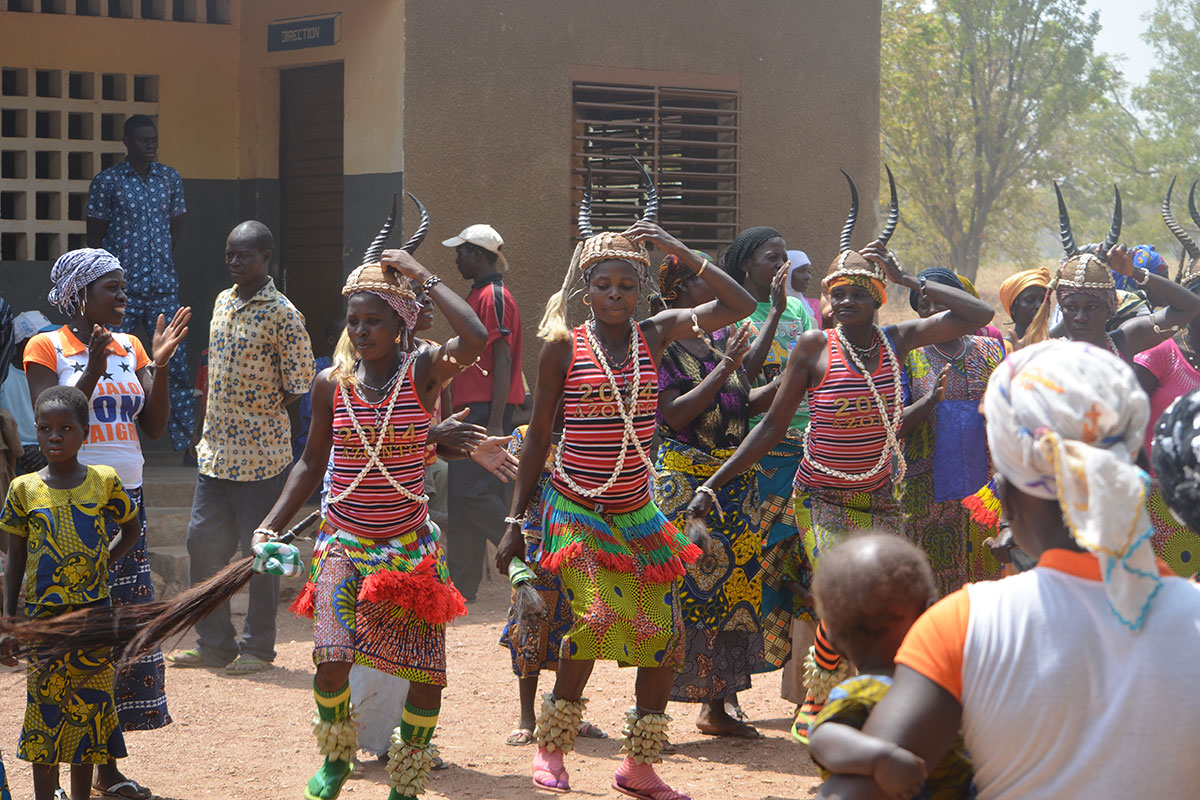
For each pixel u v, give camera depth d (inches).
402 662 180.9
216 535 287.1
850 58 449.7
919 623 84.9
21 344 297.0
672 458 225.9
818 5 443.2
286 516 188.4
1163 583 82.4
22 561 195.5
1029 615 81.7
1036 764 80.7
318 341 451.2
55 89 439.8
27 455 255.8
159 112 450.3
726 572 227.8
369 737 220.5
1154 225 1884.8
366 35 396.5
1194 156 1860.2
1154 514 213.8
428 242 384.5
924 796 88.0
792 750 229.8
